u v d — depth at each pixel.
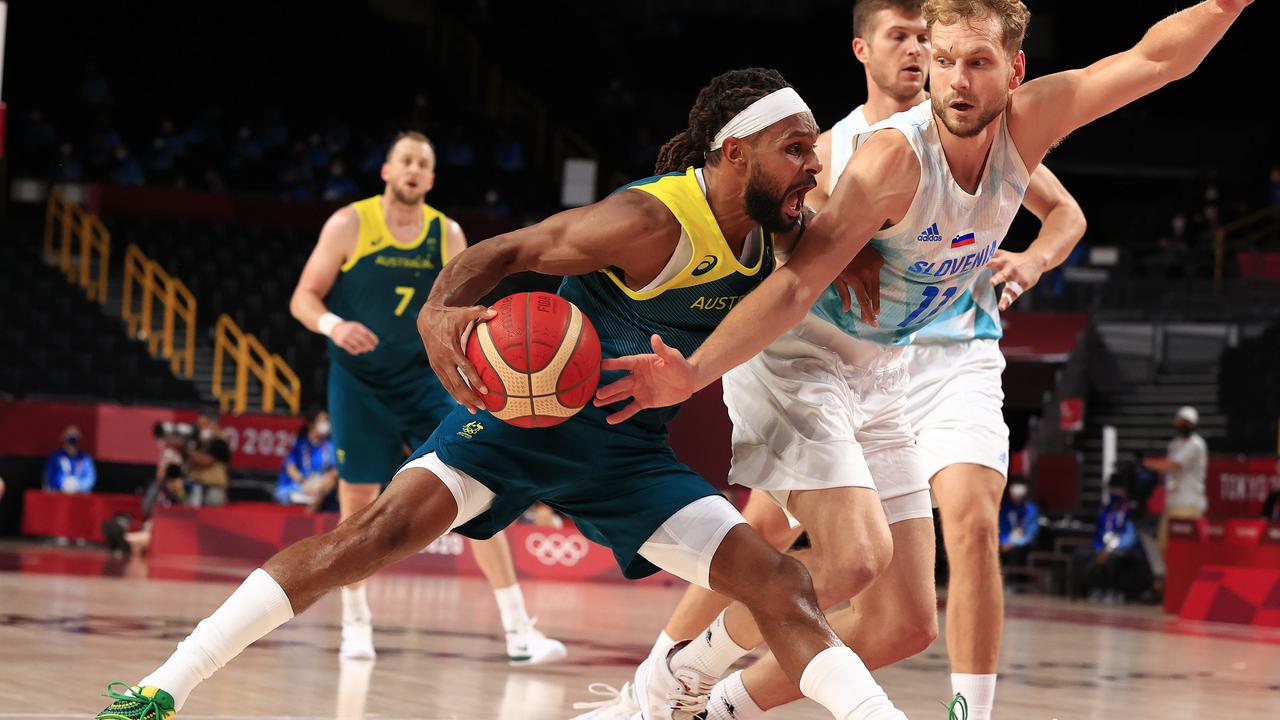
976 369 4.50
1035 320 21.22
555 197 28.14
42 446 17.72
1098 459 20.31
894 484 4.12
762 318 3.29
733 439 4.09
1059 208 4.67
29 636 6.38
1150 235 28.03
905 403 4.25
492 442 3.38
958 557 4.24
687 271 3.37
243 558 14.38
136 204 22.97
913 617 4.05
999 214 3.70
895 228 3.61
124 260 22.28
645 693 4.13
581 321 3.19
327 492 14.64
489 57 31.92
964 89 3.42
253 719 4.38
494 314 3.16
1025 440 21.47
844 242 3.42
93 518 16.38
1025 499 16.34
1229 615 11.98
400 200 6.54
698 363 3.21
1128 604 14.44
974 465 4.31
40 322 20.06
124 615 7.70
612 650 7.29
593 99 31.75
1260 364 20.25
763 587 3.31
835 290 3.91
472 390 3.16
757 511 4.50
